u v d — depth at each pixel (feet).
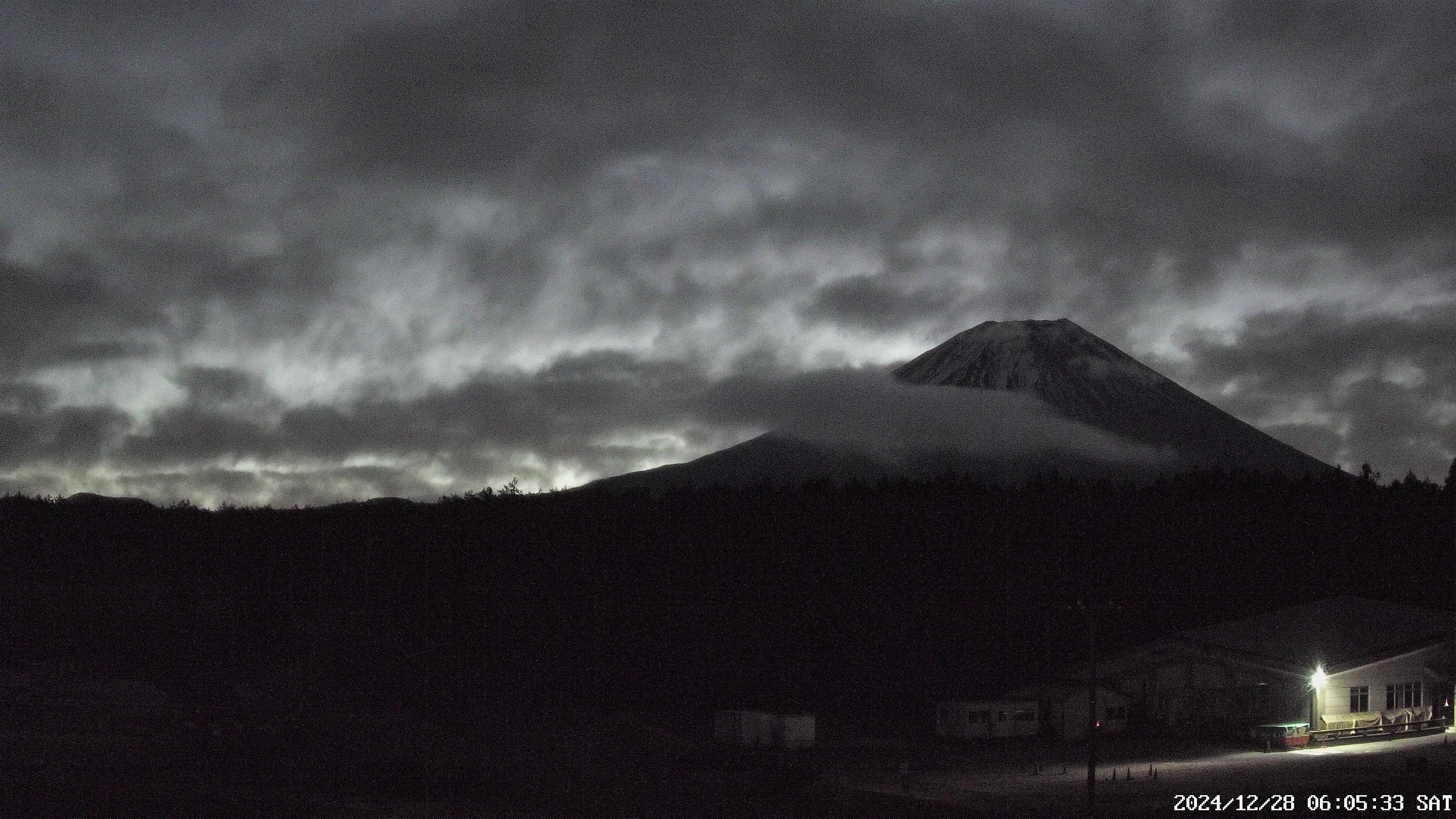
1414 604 340.80
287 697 240.32
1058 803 161.79
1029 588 357.82
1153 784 172.45
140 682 244.01
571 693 271.08
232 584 336.49
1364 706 217.77
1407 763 174.70
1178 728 225.97
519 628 315.78
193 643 278.26
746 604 341.00
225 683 247.09
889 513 396.78
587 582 345.31
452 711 241.55
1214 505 428.97
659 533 376.27
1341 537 404.16
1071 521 407.23
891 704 270.46
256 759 191.93
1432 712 225.15
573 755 207.31
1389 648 223.71
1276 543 399.44
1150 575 372.17
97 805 156.76
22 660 256.73
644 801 169.48
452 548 366.84
